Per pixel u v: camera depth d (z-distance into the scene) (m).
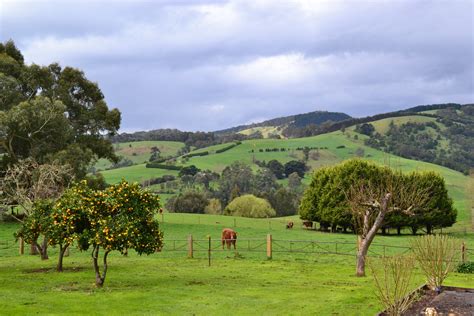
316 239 49.94
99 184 63.38
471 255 37.50
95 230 21.97
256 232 56.94
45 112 56.62
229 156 193.12
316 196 69.44
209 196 138.38
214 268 29.88
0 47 67.25
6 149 59.47
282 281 24.94
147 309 18.12
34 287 22.62
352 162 67.31
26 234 29.23
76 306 18.45
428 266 20.84
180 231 55.91
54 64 68.69
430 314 15.88
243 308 18.45
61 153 55.94
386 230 71.88
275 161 175.38
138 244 22.39
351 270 29.19
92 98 69.94
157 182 153.38
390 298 16.94
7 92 59.06
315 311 18.03
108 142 70.06
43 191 38.06
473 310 16.81
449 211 66.50
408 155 197.50
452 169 180.12
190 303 19.22
